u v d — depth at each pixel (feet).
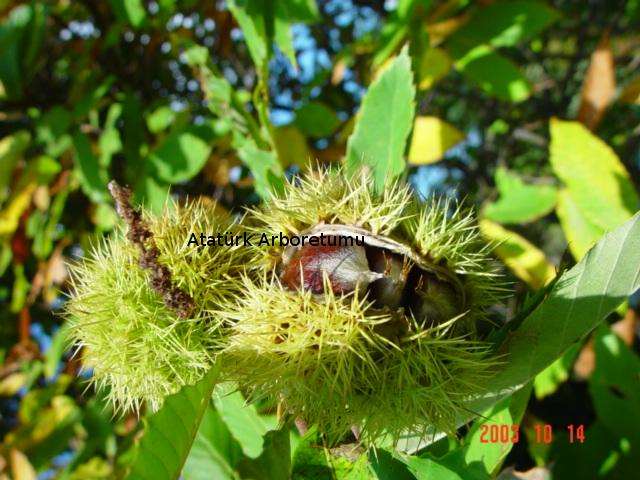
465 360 0.45
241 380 0.46
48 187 0.95
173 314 0.51
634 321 0.74
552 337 0.46
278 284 0.49
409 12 0.75
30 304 1.11
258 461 0.45
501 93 0.76
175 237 0.54
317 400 0.45
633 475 0.61
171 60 1.04
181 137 0.78
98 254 0.56
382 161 0.60
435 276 0.49
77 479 0.86
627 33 1.14
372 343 0.44
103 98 0.95
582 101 0.75
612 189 0.65
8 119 1.04
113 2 0.87
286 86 1.19
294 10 0.73
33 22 0.95
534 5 0.76
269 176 0.67
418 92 0.68
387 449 0.49
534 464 0.71
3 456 0.89
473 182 1.19
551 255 1.19
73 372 0.94
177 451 0.39
